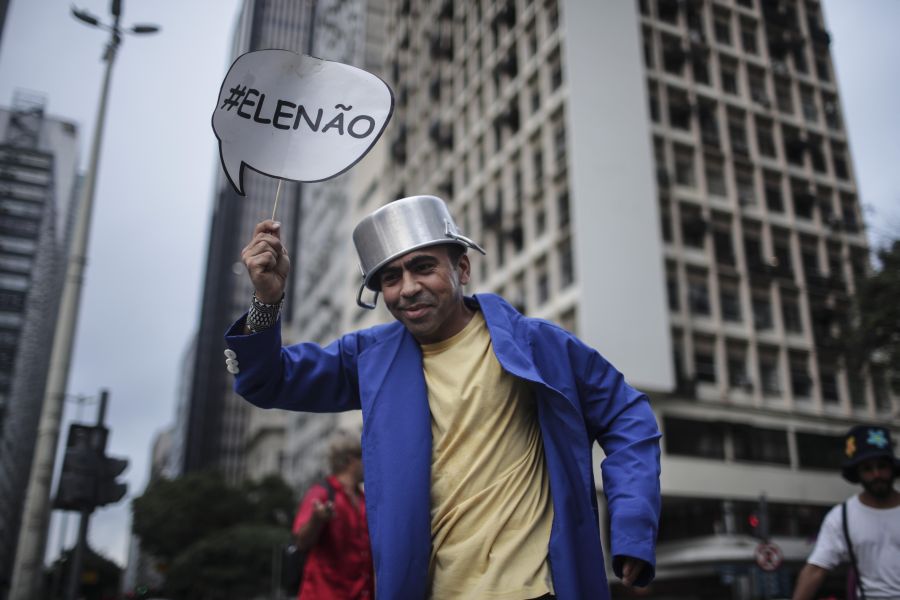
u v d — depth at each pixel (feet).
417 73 145.79
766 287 91.09
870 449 11.62
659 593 83.41
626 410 6.95
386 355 7.12
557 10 92.27
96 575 70.69
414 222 7.02
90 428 28.60
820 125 104.94
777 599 57.16
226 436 387.75
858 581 11.66
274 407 7.36
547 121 90.38
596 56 87.97
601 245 80.07
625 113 86.69
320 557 12.78
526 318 7.33
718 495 78.54
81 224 40.47
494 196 104.17
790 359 89.40
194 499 162.61
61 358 37.65
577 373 7.07
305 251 252.83
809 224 98.12
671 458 77.87
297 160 7.28
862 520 11.77
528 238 92.58
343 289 182.80
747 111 98.99
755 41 104.53
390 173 149.28
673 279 85.92
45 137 342.44
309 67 7.59
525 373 6.55
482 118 111.55
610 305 78.18
